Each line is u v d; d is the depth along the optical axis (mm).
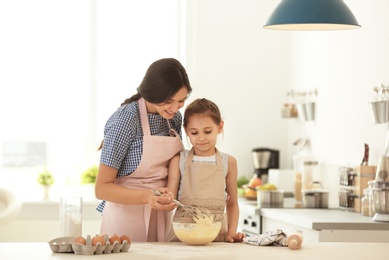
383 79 4383
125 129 2893
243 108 6172
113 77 6273
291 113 5961
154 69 2787
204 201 2869
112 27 6258
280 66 6215
